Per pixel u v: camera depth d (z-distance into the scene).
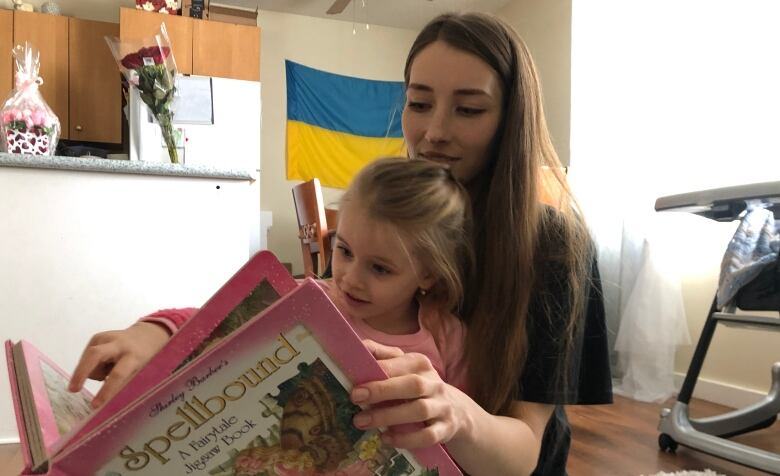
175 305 1.41
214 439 0.37
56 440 0.41
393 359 0.45
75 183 1.33
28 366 0.50
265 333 0.37
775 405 2.07
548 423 0.73
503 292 0.68
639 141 3.03
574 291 0.70
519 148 0.72
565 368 0.67
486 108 0.72
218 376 0.36
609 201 3.15
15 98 1.59
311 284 0.37
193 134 3.40
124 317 1.37
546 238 0.72
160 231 1.40
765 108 2.53
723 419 2.06
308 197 2.43
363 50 4.72
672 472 1.70
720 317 1.96
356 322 0.69
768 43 2.51
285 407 0.38
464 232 0.71
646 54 3.03
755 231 1.86
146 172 1.37
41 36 3.67
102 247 1.35
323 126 4.55
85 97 3.76
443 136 0.72
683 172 2.83
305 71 4.51
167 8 3.64
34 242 1.30
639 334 2.77
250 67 3.75
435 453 0.43
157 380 0.43
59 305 1.32
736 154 2.62
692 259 2.86
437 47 0.72
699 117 2.77
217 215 1.45
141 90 1.83
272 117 4.46
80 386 0.54
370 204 0.67
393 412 0.41
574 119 3.49
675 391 2.80
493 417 0.56
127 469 0.35
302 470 0.39
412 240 0.66
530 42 3.95
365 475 0.41
